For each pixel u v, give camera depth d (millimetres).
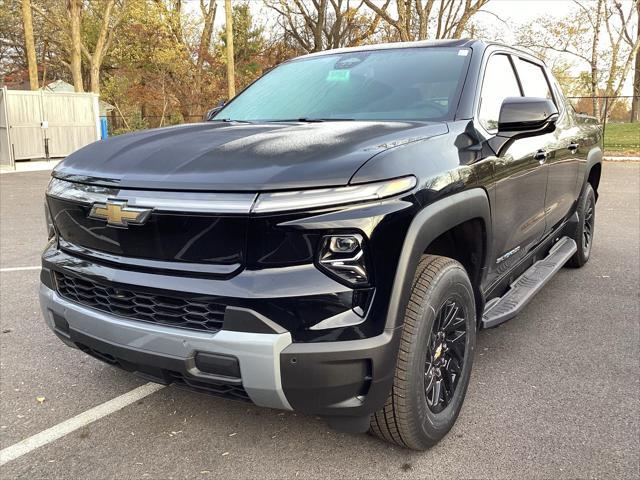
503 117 2934
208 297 2100
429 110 3025
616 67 24906
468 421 2836
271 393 2092
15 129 18391
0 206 9984
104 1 31000
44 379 3387
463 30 25734
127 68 35688
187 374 2182
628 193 10867
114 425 2873
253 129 2811
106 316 2371
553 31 23828
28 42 21688
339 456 2574
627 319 4230
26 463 2555
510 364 3480
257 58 37500
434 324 2506
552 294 4820
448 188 2408
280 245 2053
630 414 2875
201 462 2553
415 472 2441
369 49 3809
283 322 2037
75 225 2521
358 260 2066
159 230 2207
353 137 2436
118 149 2625
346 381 2088
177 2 32531
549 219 4176
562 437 2678
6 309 4598
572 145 4449
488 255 2912
